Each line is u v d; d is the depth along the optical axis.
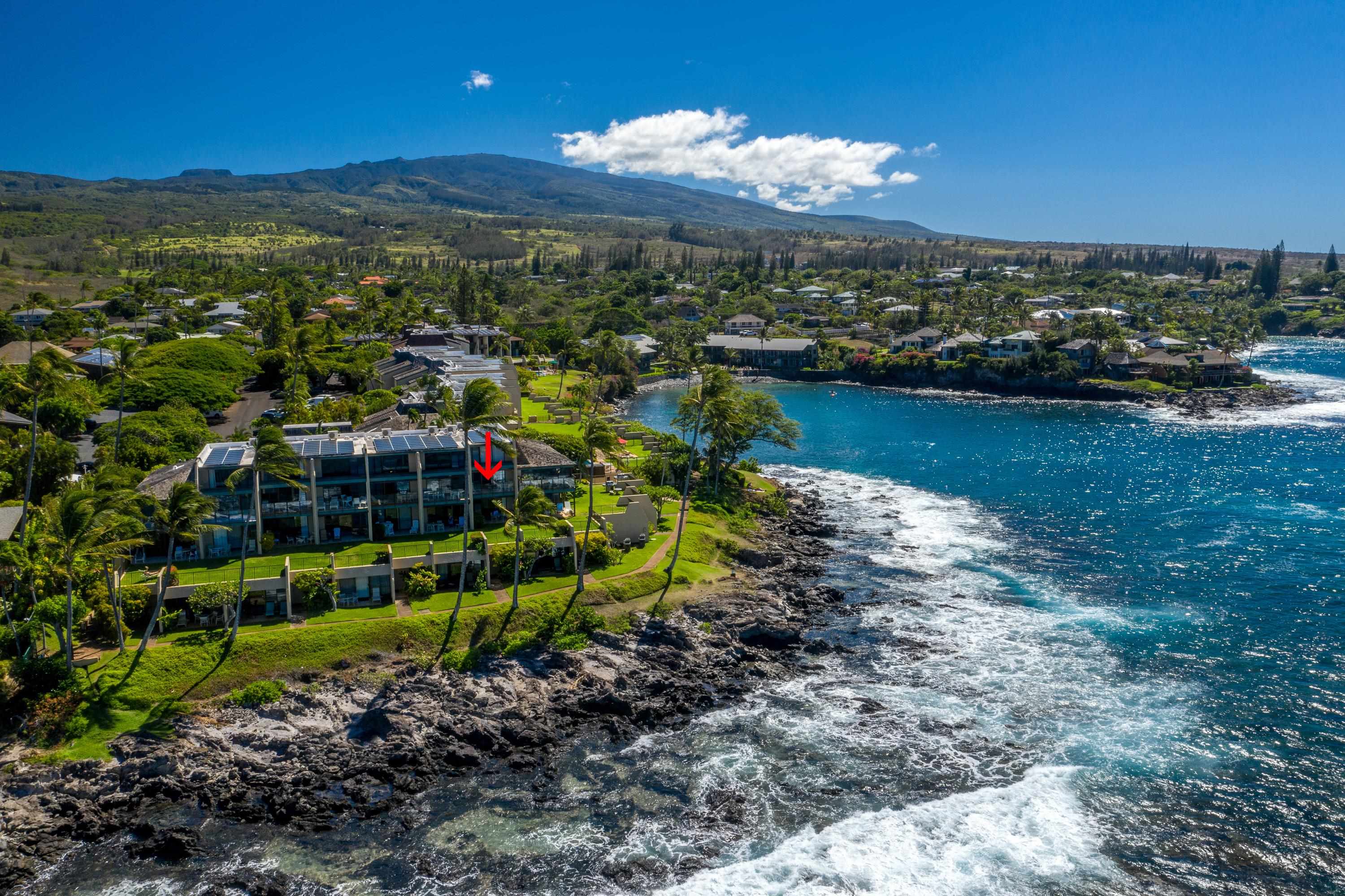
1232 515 120.12
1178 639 81.94
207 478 83.31
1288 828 56.25
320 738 65.00
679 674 76.31
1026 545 109.38
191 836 55.31
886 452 167.25
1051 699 71.88
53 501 86.75
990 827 56.72
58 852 54.53
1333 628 83.56
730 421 107.94
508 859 54.31
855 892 51.31
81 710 63.59
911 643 82.12
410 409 121.44
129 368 145.50
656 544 96.88
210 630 73.38
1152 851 54.44
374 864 53.97
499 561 83.88
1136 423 198.12
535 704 70.50
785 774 62.53
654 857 54.34
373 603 79.12
